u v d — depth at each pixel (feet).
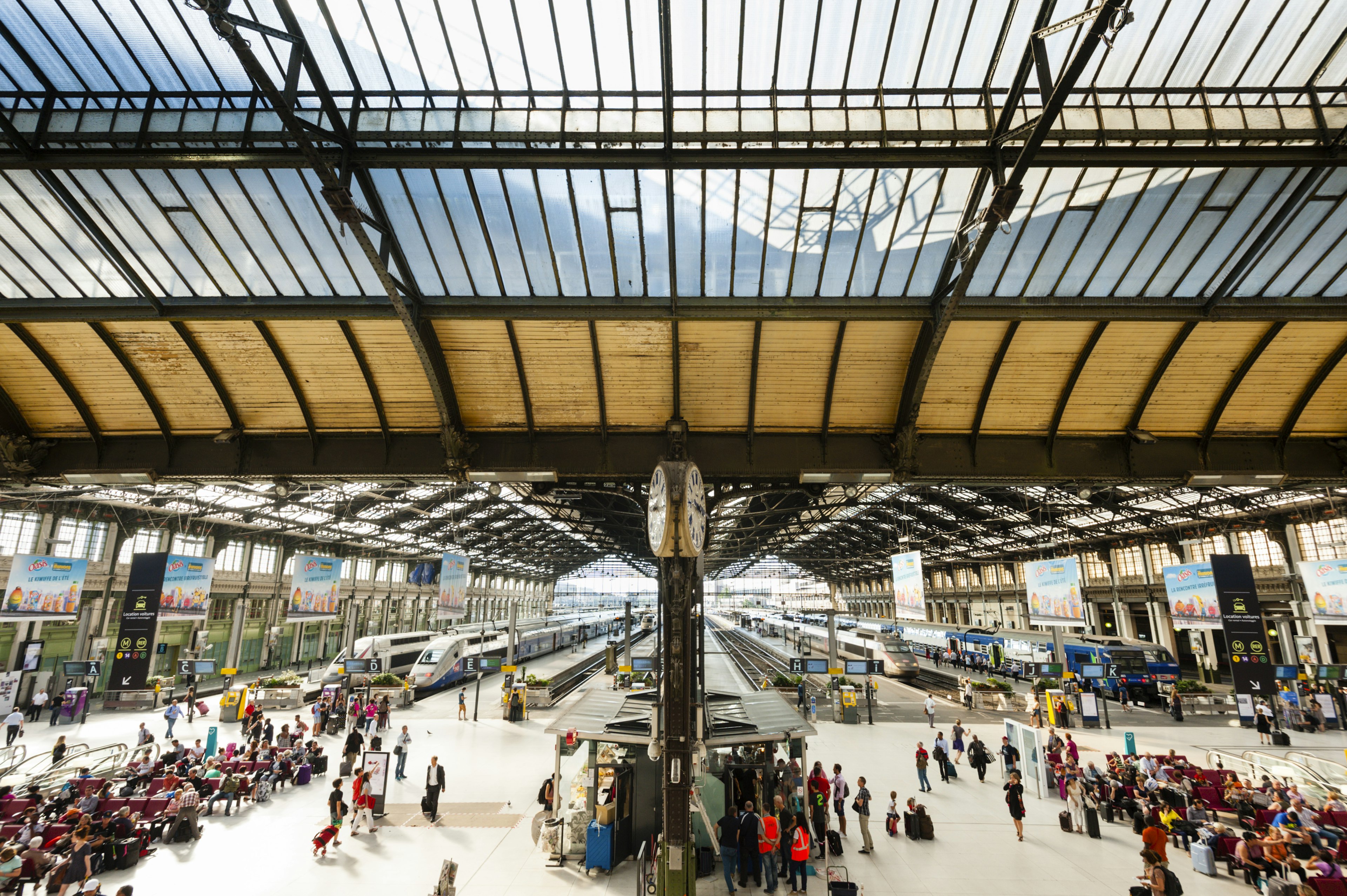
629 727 48.73
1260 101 37.50
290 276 45.16
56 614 89.40
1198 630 161.27
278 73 37.63
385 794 55.21
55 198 40.57
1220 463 54.03
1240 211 41.11
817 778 49.90
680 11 35.04
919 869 45.24
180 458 55.26
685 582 41.22
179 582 88.22
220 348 50.01
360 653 139.33
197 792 55.26
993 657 156.04
